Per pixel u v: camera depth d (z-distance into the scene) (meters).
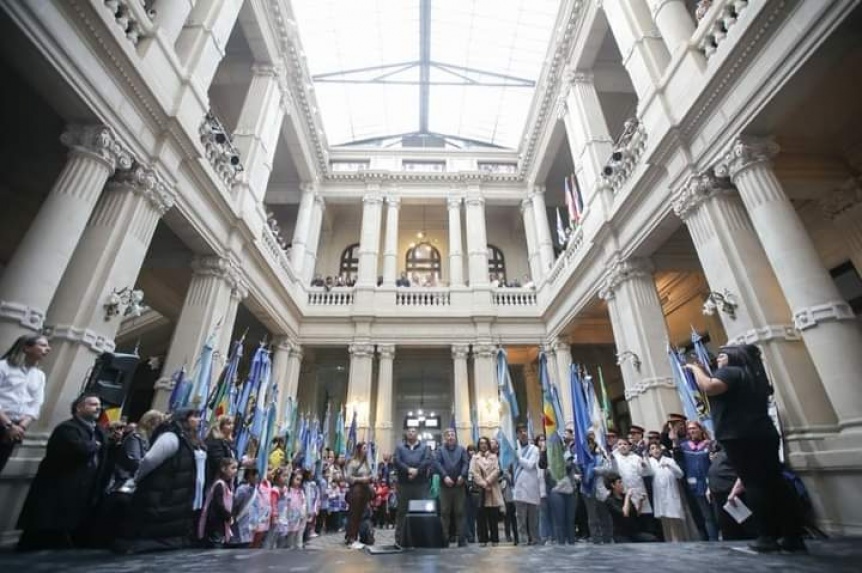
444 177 16.09
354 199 16.34
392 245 15.23
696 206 6.21
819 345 4.54
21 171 6.82
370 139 20.05
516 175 16.23
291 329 13.09
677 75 6.57
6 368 3.33
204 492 4.35
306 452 9.02
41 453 4.31
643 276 8.44
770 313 5.21
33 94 5.56
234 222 8.66
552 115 13.24
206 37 7.50
